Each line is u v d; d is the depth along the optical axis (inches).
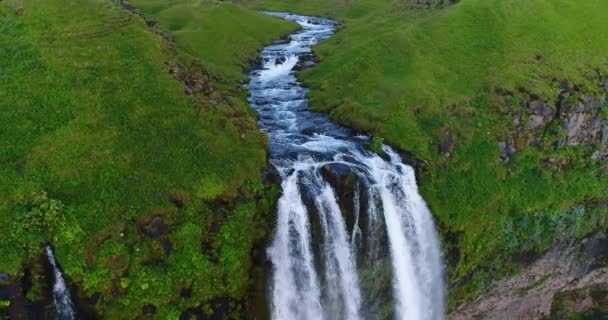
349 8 3203.7
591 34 1791.3
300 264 1034.7
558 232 1365.7
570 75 1558.8
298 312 1043.3
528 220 1321.4
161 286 877.2
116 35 1350.9
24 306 794.8
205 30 1878.7
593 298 1556.3
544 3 1889.8
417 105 1405.0
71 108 1085.1
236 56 1817.2
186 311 904.3
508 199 1305.4
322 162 1135.0
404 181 1178.0
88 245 847.1
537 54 1647.4
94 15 1418.6
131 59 1278.3
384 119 1354.6
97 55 1259.8
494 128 1384.1
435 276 1221.7
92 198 903.1
